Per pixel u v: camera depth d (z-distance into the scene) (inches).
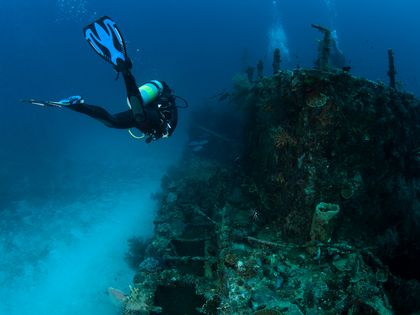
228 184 388.2
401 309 233.6
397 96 312.5
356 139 272.7
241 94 468.1
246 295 237.1
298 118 276.8
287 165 289.1
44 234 476.4
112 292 319.3
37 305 346.0
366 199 287.6
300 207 279.6
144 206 525.0
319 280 247.4
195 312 250.1
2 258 430.6
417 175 327.0
